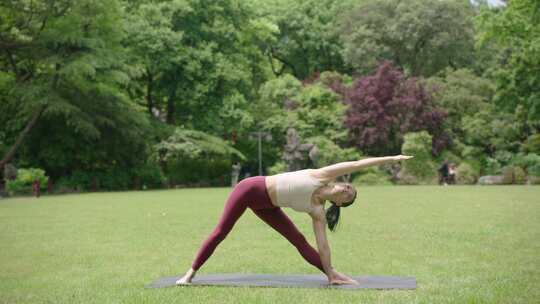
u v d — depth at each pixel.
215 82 35.62
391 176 32.44
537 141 34.03
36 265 7.51
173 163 36.03
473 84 37.00
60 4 27.42
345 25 46.34
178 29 36.34
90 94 30.61
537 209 13.99
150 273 6.84
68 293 5.74
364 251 8.28
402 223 11.53
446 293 5.43
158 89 37.41
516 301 5.09
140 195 23.47
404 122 34.09
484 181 30.50
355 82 35.50
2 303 5.37
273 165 37.94
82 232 10.86
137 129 31.50
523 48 28.50
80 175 30.70
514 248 8.27
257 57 43.06
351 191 6.17
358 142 34.34
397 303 5.03
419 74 44.72
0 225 12.32
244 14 39.00
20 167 30.81
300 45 49.72
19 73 28.78
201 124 36.28
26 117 28.44
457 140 35.06
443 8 42.22
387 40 44.66
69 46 27.75
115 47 30.59
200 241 9.55
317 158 32.28
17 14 27.03
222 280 6.30
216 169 37.12
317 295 5.42
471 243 8.76
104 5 28.36
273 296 5.39
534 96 29.50
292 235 6.36
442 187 26.44
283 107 38.69
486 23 29.27
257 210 6.35
